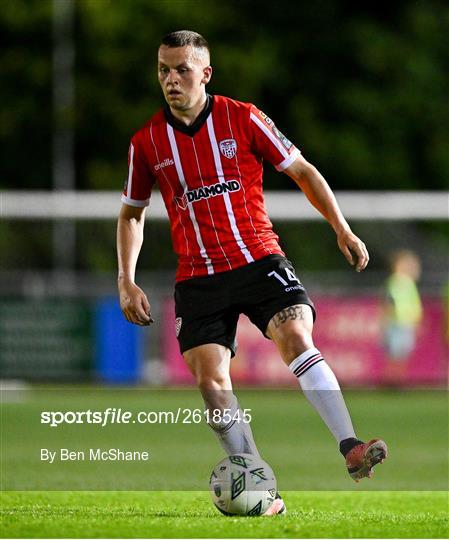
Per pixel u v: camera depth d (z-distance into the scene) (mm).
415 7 114438
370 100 111812
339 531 20219
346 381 64562
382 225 71750
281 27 113688
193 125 22734
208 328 22828
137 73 109125
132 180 23531
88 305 62938
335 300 64500
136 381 63250
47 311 62750
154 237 69188
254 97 110375
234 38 112125
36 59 107000
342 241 22672
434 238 100688
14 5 105875
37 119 106938
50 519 21688
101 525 20828
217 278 22828
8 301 62656
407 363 64938
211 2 111688
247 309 22969
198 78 22578
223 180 22797
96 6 106875
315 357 22109
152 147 23016
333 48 113125
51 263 70000
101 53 107875
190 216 22938
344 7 114562
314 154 109875
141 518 21844
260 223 23062
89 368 62938
